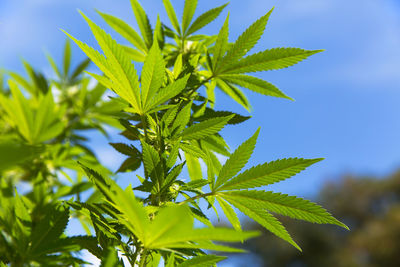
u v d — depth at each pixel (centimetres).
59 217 82
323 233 1304
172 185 85
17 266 80
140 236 76
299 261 1273
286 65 88
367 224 1420
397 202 1448
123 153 87
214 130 84
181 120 85
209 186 83
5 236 81
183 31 99
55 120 102
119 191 73
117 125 125
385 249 1218
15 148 72
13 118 99
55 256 81
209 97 97
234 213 85
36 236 81
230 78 92
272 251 1243
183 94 89
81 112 125
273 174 82
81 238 82
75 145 116
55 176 102
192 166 94
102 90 126
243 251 73
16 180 101
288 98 91
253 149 83
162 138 84
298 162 81
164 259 84
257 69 89
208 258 80
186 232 73
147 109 84
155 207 80
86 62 140
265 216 82
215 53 91
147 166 82
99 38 80
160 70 82
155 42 81
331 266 1241
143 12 97
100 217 81
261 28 89
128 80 82
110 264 75
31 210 92
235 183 83
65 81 136
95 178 80
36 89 127
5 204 84
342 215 1512
